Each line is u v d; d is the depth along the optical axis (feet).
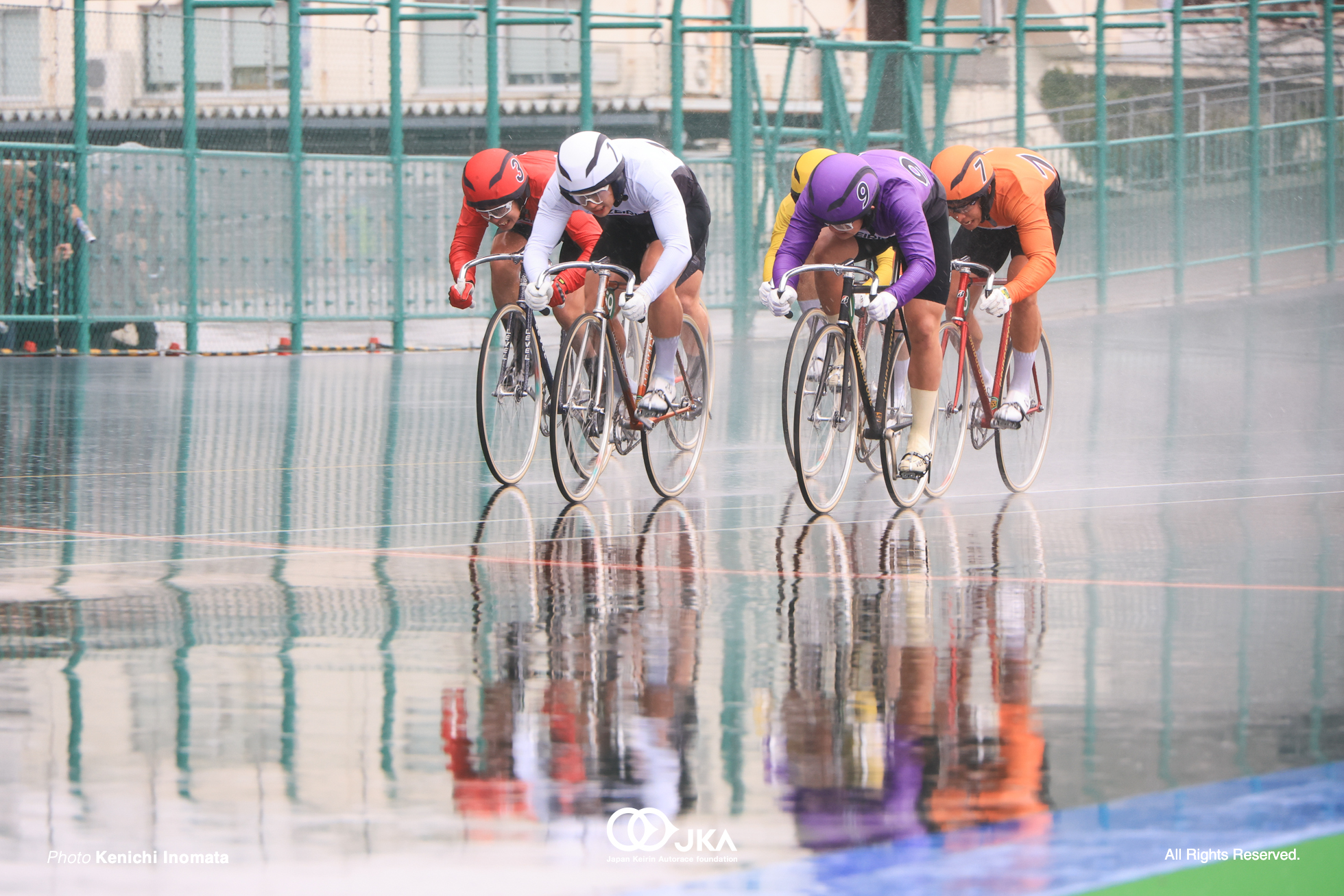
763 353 120.26
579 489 52.85
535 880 18.13
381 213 127.65
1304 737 24.08
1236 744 23.61
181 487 54.39
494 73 128.98
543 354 56.54
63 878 18.17
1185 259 153.99
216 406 82.58
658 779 21.88
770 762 22.71
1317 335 124.26
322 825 19.92
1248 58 157.99
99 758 22.74
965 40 167.43
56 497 51.78
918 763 22.66
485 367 53.98
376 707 25.66
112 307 117.50
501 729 24.43
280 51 123.44
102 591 35.96
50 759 22.67
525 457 56.39
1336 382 93.20
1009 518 48.78
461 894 17.72
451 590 36.40
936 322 50.88
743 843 19.22
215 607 34.09
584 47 130.93
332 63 128.16
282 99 124.16
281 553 41.52
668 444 55.88
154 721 24.70
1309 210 162.40
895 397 52.08
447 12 138.10
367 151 129.08
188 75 119.24
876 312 48.16
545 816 20.27
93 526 45.91
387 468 60.13
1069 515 49.29
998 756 23.00
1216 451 65.41
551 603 34.86
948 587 37.01
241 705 25.71
